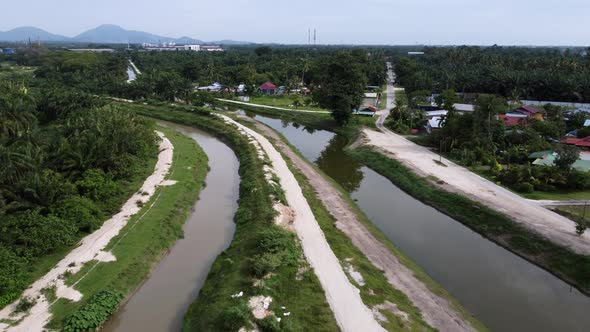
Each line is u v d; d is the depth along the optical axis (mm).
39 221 33719
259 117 109938
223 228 42156
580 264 33031
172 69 171500
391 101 127938
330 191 51250
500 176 53281
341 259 33844
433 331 26094
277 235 34969
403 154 66688
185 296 30719
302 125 100000
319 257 33656
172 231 40062
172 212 43406
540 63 142000
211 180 57406
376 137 79625
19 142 49219
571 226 38812
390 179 58688
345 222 42031
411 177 55875
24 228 33250
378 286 30500
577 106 105438
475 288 31641
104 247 35062
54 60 180125
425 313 28000
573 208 43375
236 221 42875
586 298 30594
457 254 37219
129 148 57219
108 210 41938
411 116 90438
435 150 69562
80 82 133625
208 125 92500
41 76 149750
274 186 49125
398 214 46438
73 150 47281
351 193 53438
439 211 47469
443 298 29891
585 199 46156
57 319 26406
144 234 37906
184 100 121938
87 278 30781
